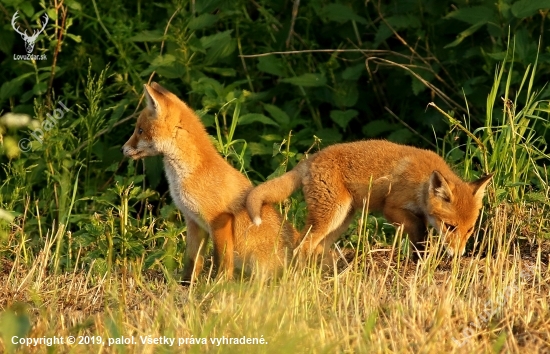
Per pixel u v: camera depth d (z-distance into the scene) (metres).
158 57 15.08
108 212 12.31
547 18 15.38
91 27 16.41
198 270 11.79
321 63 16.41
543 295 9.98
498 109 14.31
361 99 16.34
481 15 14.84
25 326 7.66
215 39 15.45
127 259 11.95
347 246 12.72
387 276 11.06
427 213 11.61
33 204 14.44
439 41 15.95
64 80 16.59
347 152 11.83
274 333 8.54
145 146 11.73
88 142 14.51
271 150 14.65
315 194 11.77
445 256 11.83
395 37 16.69
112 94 16.16
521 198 12.55
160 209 14.13
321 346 8.29
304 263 11.34
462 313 9.23
